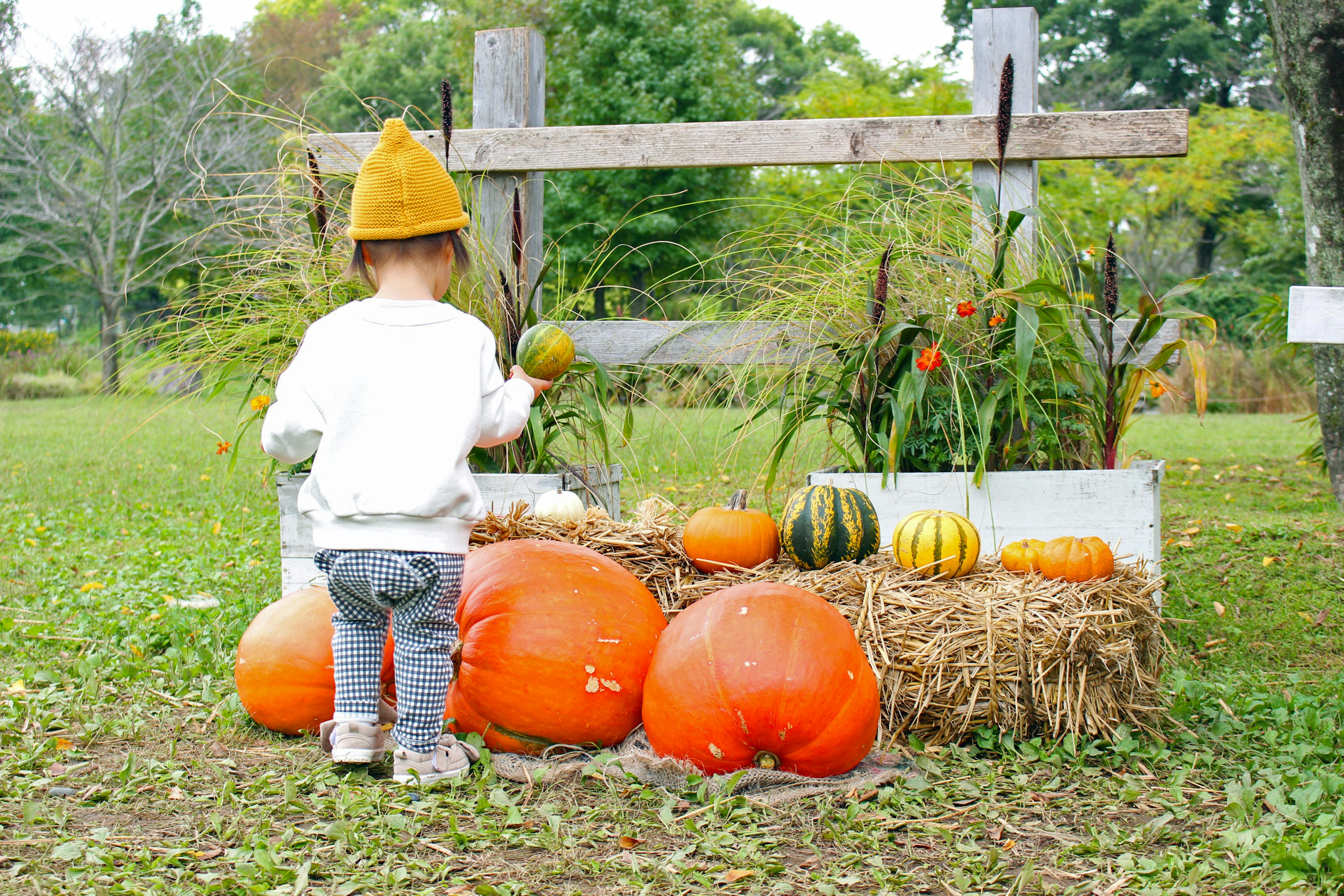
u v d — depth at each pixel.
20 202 24.78
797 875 2.16
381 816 2.43
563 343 2.92
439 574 2.55
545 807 2.48
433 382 2.59
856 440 4.16
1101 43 36.25
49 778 2.63
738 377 4.32
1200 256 31.59
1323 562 5.28
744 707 2.57
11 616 4.45
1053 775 2.72
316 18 37.91
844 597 3.11
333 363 2.60
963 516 3.77
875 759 2.83
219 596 4.86
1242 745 2.95
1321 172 5.65
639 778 2.67
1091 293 4.09
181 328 4.40
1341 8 5.45
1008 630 2.90
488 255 4.43
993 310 3.96
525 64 4.91
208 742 2.98
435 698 2.62
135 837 2.30
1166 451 11.40
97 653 3.81
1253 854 2.19
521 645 2.79
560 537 3.45
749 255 4.52
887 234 4.23
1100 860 2.22
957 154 4.39
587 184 20.70
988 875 2.15
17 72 25.16
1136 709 3.08
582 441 4.53
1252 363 18.92
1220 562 5.36
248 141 24.06
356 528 2.52
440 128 4.82
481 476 4.11
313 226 4.30
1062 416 4.08
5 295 33.12
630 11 21.62
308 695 2.99
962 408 3.95
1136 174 26.38
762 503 5.50
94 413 16.75
